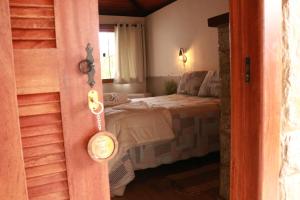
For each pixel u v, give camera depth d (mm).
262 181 848
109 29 6090
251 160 862
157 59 6117
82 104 710
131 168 2555
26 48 652
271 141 846
